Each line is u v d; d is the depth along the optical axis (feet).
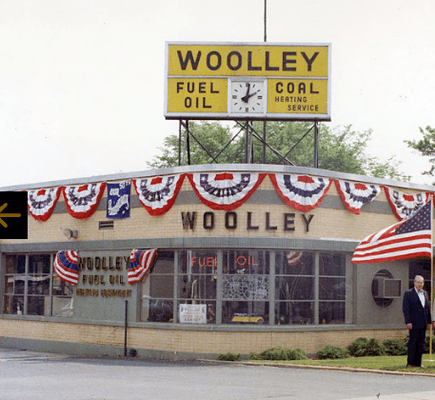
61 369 65.41
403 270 86.02
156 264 81.10
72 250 89.61
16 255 97.60
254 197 77.61
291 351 73.82
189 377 57.57
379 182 86.12
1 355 85.35
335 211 81.51
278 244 77.00
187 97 91.76
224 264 77.36
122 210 84.84
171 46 92.38
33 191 95.14
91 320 86.69
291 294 77.92
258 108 91.20
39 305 94.02
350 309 81.92
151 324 80.12
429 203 68.59
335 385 51.11
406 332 85.71
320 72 91.45
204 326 76.43
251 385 51.42
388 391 47.55
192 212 78.54
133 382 53.72
